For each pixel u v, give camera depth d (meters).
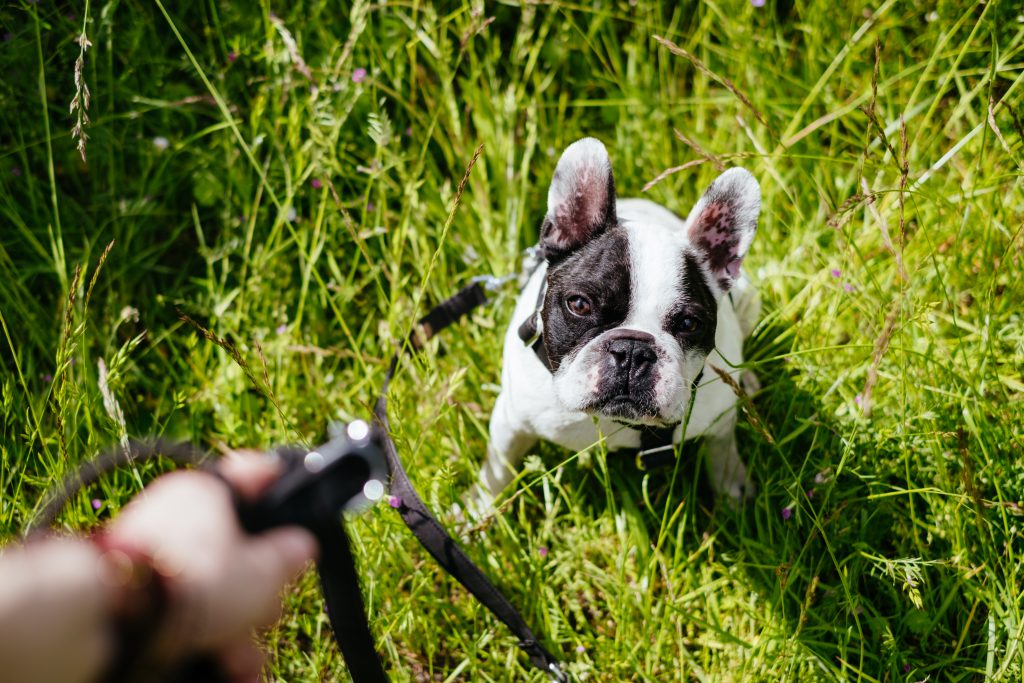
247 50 1.78
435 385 1.67
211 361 1.75
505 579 1.59
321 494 1.07
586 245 1.54
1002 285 1.67
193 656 0.86
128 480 1.58
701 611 1.59
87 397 1.54
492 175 1.84
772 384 1.69
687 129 1.90
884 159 1.71
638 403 1.47
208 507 0.93
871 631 1.56
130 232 1.77
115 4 1.70
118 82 1.77
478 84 1.90
